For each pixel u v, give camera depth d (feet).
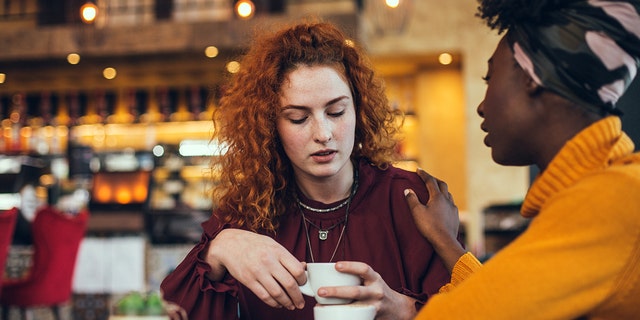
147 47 26.63
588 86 2.93
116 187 21.56
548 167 3.03
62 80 30.73
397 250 4.94
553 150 3.05
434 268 4.83
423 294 4.39
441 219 4.80
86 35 26.91
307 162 4.71
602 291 2.69
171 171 23.73
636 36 2.89
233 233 4.35
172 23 26.53
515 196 27.81
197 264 4.41
